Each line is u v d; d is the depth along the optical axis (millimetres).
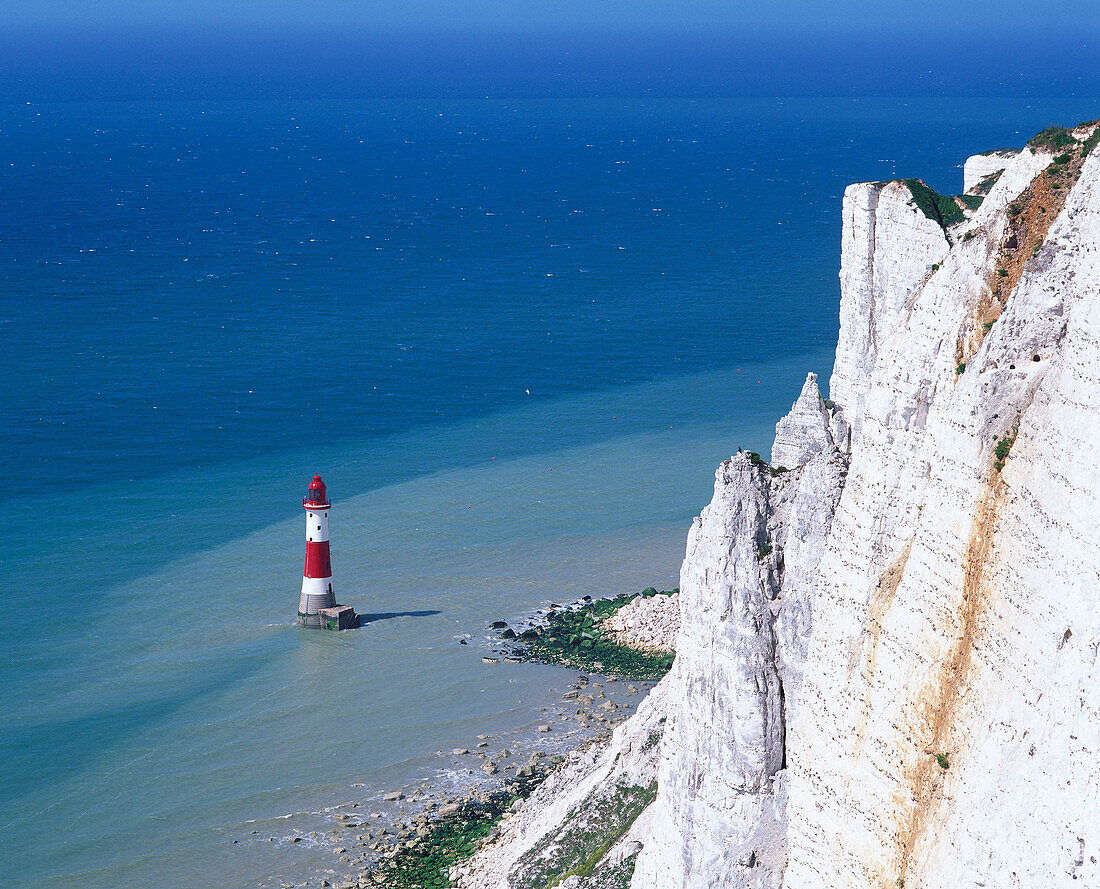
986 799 28500
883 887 31859
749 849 39438
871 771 32531
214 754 80938
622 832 56125
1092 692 26266
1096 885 25688
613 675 90062
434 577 107500
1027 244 31156
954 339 31750
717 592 39844
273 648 95500
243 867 69000
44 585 106250
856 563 34031
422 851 69375
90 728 84062
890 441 33531
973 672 29594
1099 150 28359
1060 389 28250
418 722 84375
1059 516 27516
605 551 111875
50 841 71938
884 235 50812
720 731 39875
